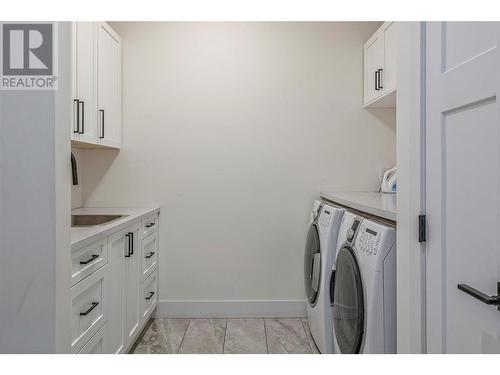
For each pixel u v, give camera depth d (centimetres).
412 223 126
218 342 258
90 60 239
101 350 186
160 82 304
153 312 303
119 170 305
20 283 112
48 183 112
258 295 309
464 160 101
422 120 120
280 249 309
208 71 305
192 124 306
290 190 308
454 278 105
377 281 151
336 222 217
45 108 112
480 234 94
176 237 308
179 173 306
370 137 308
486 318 92
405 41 130
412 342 127
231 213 308
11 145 112
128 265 228
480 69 93
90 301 173
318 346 234
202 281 309
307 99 307
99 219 257
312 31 307
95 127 248
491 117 90
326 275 216
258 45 306
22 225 112
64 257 118
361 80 308
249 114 306
